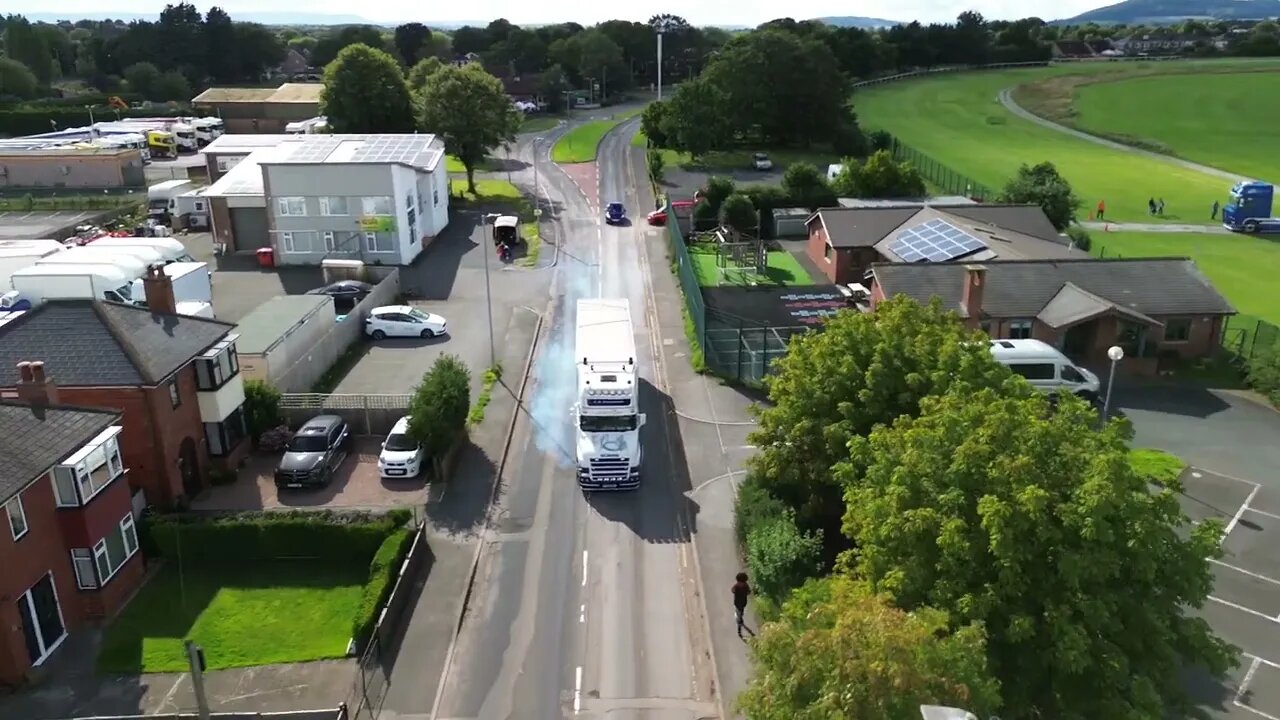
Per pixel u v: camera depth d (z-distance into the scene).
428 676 28.67
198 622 31.20
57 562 30.05
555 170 111.75
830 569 31.64
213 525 34.25
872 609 18.73
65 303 37.50
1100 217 92.00
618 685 28.30
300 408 43.66
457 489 39.53
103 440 31.19
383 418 44.00
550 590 32.97
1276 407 47.88
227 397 39.69
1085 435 23.59
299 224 72.12
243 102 142.75
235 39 196.88
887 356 32.06
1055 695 20.81
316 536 34.44
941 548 22.00
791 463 33.25
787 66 123.12
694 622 31.31
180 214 85.81
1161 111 168.38
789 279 69.69
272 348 45.62
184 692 27.91
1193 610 31.19
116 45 193.38
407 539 33.97
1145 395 49.47
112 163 105.56
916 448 23.84
